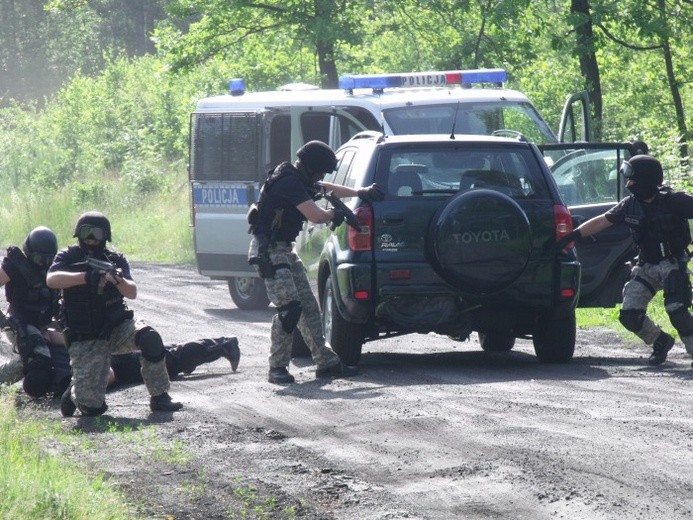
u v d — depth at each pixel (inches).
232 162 1239.5
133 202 2346.2
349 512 442.0
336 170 819.4
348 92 1138.0
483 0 1887.3
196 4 2108.8
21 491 437.7
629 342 898.7
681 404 604.4
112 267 638.5
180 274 1630.2
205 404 670.5
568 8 1860.2
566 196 962.1
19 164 2871.6
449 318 740.7
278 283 724.7
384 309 738.8
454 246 725.9
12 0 5639.8
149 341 649.0
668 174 1565.0
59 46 5654.5
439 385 684.1
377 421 586.6
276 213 726.5
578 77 1990.7
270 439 570.3
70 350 656.4
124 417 645.3
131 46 5689.0
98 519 426.3
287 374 731.4
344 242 753.0
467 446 522.9
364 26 2080.5
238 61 2306.8
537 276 743.7
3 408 637.9
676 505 426.3
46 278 675.4
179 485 489.7
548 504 434.9
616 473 468.4
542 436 534.0
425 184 750.5
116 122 2967.5
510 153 762.8
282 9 2003.0
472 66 1955.0
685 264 749.9
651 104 2289.6
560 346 775.7
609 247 921.5
